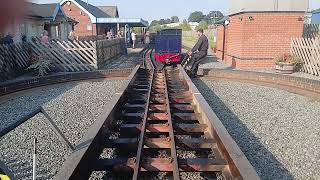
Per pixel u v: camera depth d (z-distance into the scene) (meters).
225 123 7.62
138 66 16.44
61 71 17.64
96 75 15.55
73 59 17.75
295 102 10.14
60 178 3.46
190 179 4.59
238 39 17.83
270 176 4.73
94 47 17.77
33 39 17.09
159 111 8.25
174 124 6.46
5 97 10.80
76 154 4.15
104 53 20.86
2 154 5.57
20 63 15.64
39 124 7.50
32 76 15.17
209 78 15.34
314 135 6.75
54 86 13.34
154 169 4.52
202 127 6.35
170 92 10.72
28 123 7.56
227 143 4.67
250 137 6.57
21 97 10.95
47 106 9.49
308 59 15.83
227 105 9.66
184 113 7.63
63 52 17.55
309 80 11.98
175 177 4.02
